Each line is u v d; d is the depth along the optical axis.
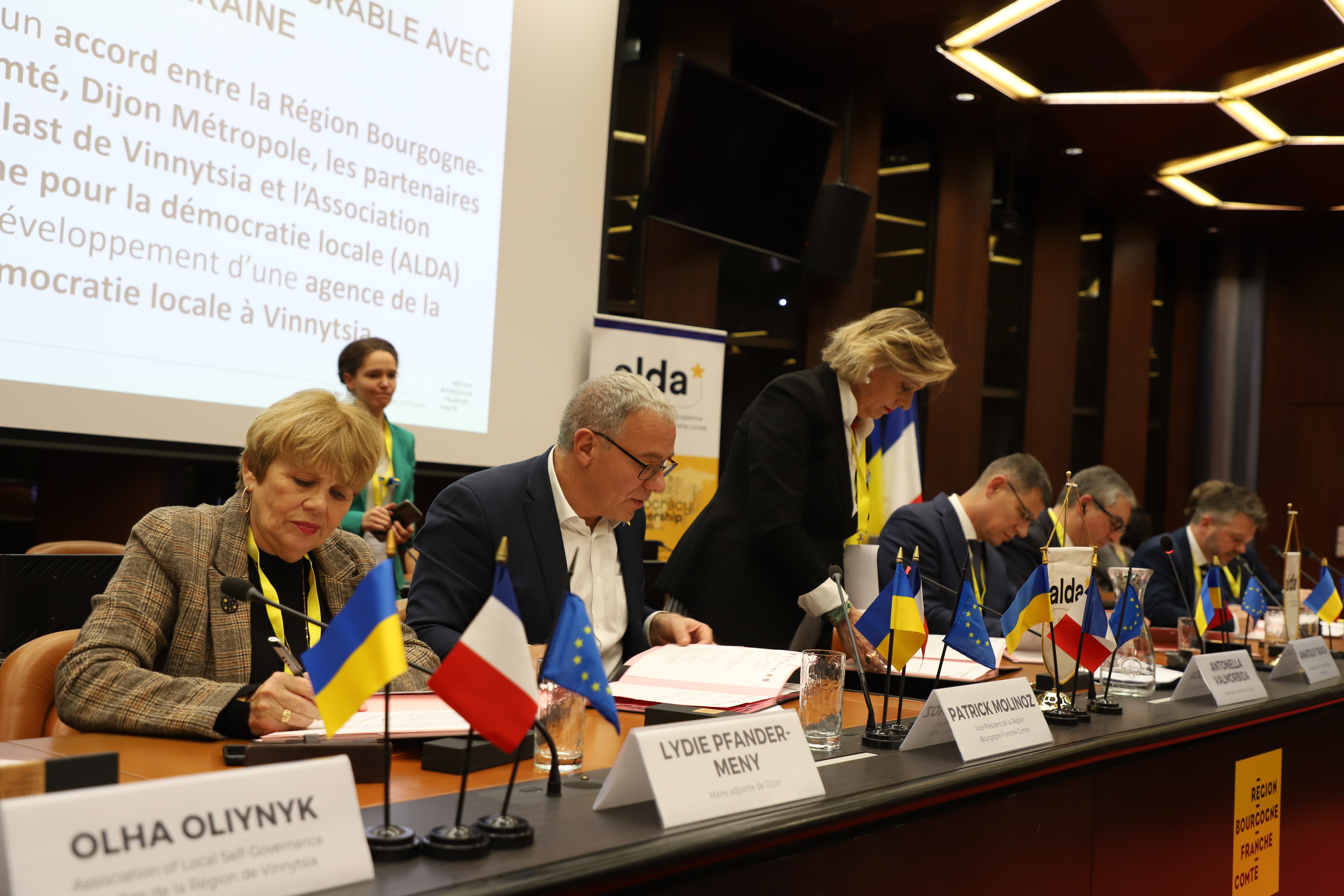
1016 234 7.27
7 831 0.55
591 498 1.80
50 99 2.94
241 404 3.38
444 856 0.74
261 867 0.65
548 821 0.84
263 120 3.44
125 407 3.11
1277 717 1.84
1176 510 8.94
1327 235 8.66
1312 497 8.66
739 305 6.02
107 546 2.64
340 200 3.66
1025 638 2.35
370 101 3.75
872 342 2.19
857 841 1.02
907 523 2.80
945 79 6.07
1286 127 6.43
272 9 3.46
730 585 2.18
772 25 5.59
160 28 3.18
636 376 1.81
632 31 5.35
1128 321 8.16
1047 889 1.28
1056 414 7.51
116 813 0.60
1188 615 2.97
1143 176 7.40
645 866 0.77
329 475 1.47
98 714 1.21
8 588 2.17
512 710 0.79
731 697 1.43
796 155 5.28
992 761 1.16
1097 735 1.35
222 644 1.40
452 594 1.74
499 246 4.20
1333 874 2.09
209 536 1.45
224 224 3.34
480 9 4.10
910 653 1.28
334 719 0.81
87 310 3.03
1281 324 8.80
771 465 2.15
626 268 5.33
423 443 3.93
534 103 4.32
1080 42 5.43
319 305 3.60
